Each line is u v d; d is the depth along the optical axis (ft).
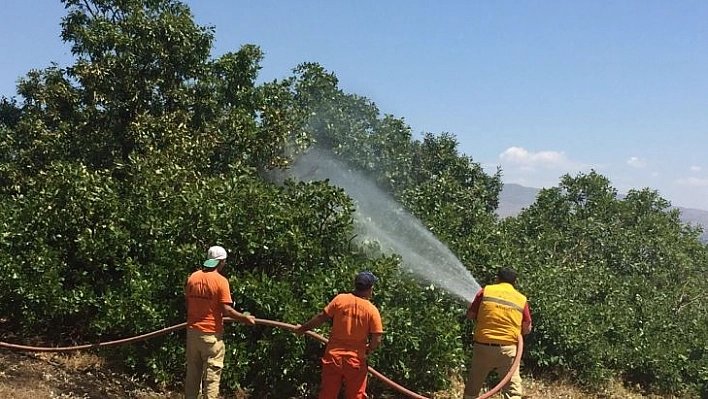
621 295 39.75
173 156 36.86
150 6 46.24
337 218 29.04
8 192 41.81
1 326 27.99
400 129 46.62
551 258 44.09
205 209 27.63
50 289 26.27
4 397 20.18
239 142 40.32
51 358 25.14
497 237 39.63
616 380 35.14
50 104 44.50
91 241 27.25
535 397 30.25
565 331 33.01
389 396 26.89
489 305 22.66
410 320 25.93
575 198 55.06
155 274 26.48
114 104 41.55
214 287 21.04
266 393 25.34
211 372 21.04
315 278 26.76
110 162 41.34
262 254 27.61
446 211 39.29
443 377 27.04
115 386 23.73
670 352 34.99
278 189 30.17
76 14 45.11
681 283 47.85
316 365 25.81
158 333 23.29
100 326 25.36
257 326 25.63
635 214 53.57
